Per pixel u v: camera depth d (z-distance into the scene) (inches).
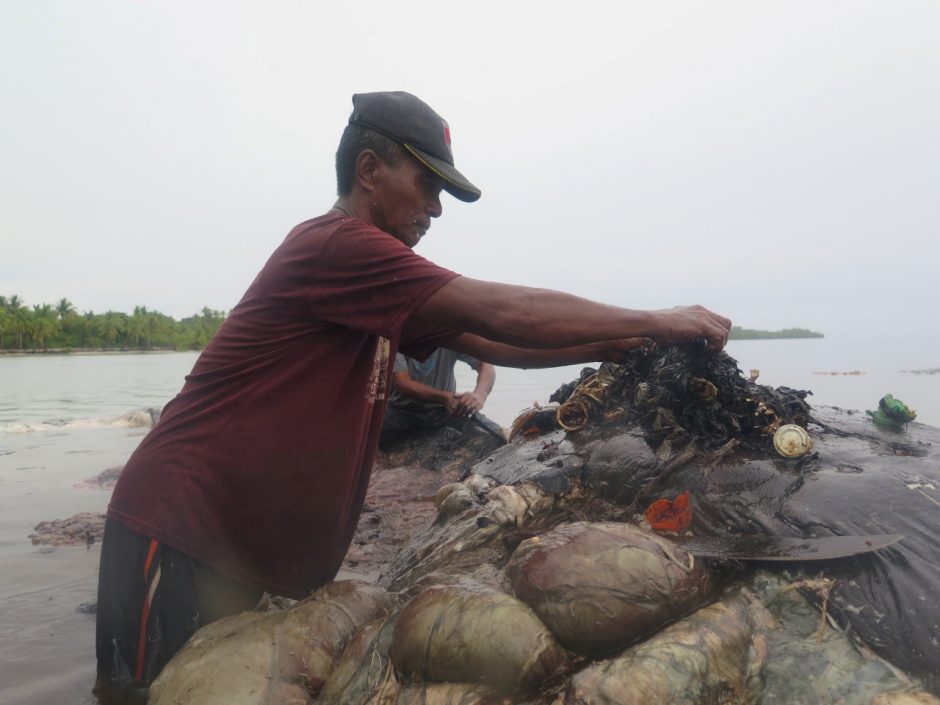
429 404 248.2
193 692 89.7
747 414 116.1
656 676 77.0
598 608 82.7
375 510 196.4
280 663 93.1
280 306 103.7
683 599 85.8
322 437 104.7
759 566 93.5
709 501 105.9
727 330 114.3
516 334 97.8
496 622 82.7
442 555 119.6
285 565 109.3
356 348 105.9
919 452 116.2
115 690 104.8
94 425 411.8
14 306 4303.6
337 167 113.0
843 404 409.1
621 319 101.5
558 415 139.4
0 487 245.4
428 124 108.5
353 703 88.2
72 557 166.7
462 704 80.8
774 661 83.2
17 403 601.0
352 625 100.3
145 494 105.0
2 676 109.9
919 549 89.1
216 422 104.8
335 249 98.9
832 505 98.4
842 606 85.9
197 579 104.3
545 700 79.7
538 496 121.6
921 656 79.0
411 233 113.2
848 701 77.7
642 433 124.9
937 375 645.3
